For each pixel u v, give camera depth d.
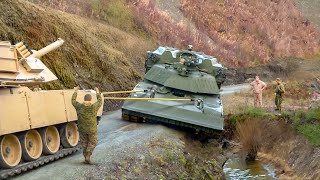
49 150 11.16
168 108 16.20
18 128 9.84
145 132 14.86
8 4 18.75
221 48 42.72
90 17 30.00
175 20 41.72
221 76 18.70
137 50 29.61
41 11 20.67
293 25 55.41
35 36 19.06
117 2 34.09
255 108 20.41
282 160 17.16
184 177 12.03
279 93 20.27
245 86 35.78
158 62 18.84
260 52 46.06
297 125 18.06
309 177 14.71
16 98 9.88
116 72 23.55
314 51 52.22
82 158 11.57
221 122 16.06
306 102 24.11
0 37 17.27
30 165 10.13
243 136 18.16
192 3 47.38
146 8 37.97
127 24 33.22
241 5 52.56
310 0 62.06
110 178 10.02
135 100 16.58
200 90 17.25
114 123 16.86
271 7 55.69
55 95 11.41
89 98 10.62
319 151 15.55
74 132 12.57
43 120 10.78
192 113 16.11
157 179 10.91
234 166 17.16
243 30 48.84
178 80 17.38
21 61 11.05
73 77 20.03
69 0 29.92
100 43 24.22
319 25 58.06
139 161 11.53
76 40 21.77
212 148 16.55
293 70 43.06
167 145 13.66
